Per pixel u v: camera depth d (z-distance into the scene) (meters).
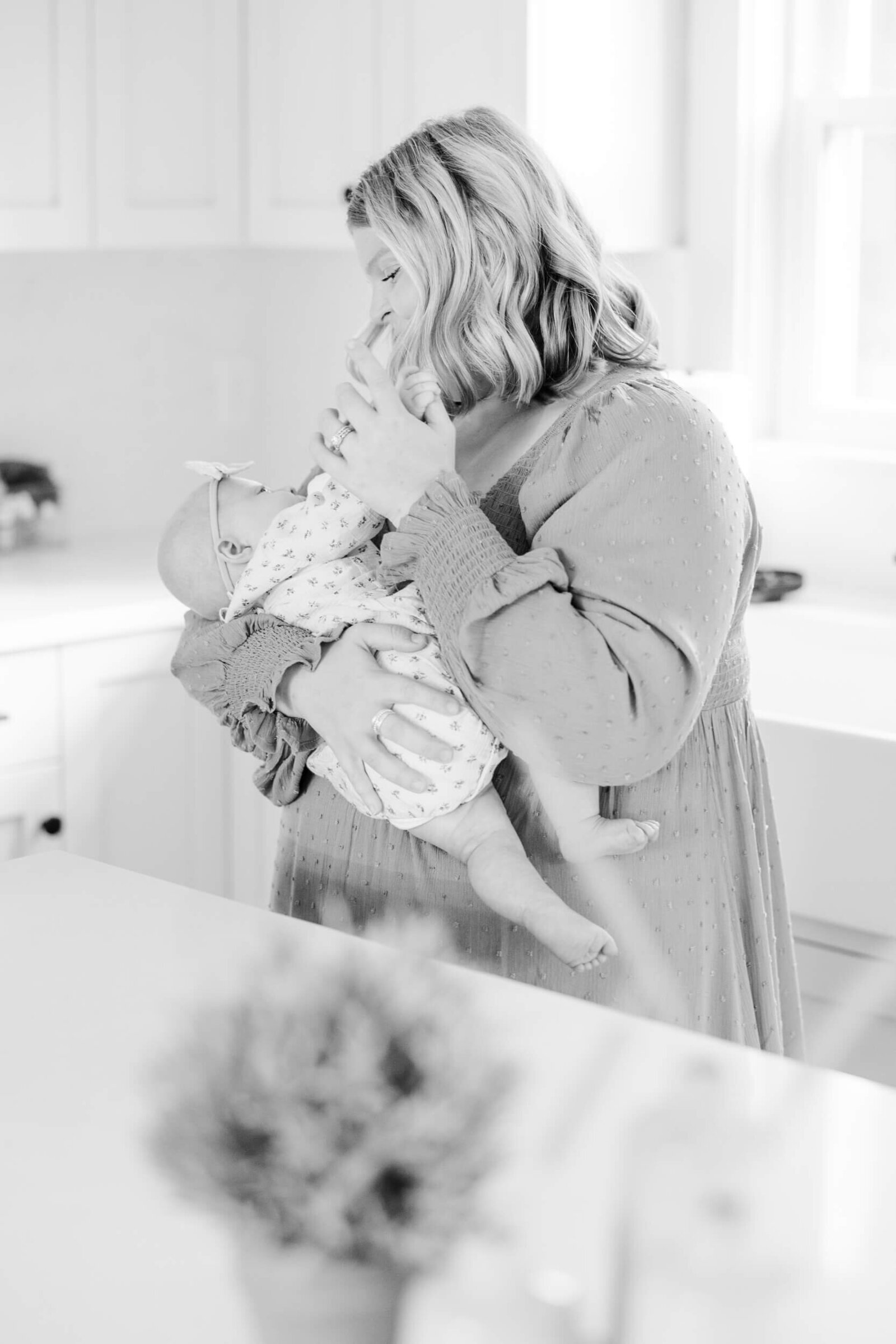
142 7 2.76
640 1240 0.44
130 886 1.17
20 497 2.99
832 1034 1.95
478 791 1.29
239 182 2.95
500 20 2.49
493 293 1.24
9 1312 0.62
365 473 1.23
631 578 1.13
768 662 2.64
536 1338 0.45
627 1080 0.80
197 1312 0.62
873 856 1.84
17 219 2.64
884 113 2.74
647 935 1.26
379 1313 0.46
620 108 2.68
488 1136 0.45
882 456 2.77
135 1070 0.85
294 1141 0.44
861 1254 0.63
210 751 2.73
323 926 1.14
